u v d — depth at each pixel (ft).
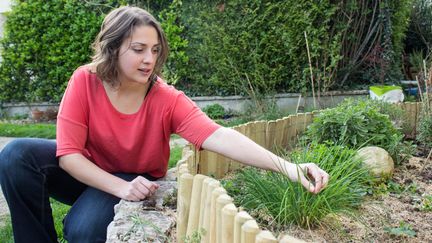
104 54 6.22
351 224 7.16
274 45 22.72
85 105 6.50
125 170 7.00
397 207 8.11
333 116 10.41
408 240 6.75
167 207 6.30
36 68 25.89
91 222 6.23
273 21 22.53
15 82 26.48
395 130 10.95
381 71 23.25
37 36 25.55
